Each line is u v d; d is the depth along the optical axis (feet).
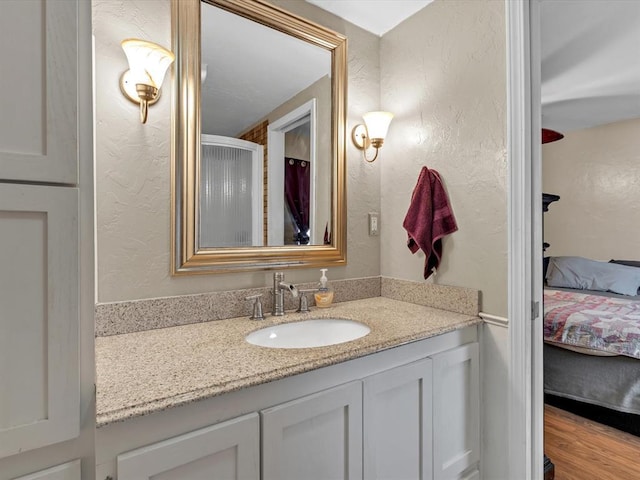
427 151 5.41
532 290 4.45
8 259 1.80
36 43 1.88
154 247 4.10
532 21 4.44
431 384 4.05
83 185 2.06
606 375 7.18
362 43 5.98
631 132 11.61
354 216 5.89
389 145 6.04
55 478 1.95
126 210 3.93
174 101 4.21
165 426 2.44
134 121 3.97
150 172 4.07
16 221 1.82
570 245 12.93
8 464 1.85
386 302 5.63
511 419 4.42
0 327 1.78
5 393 1.80
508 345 4.43
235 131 4.71
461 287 4.95
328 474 3.22
